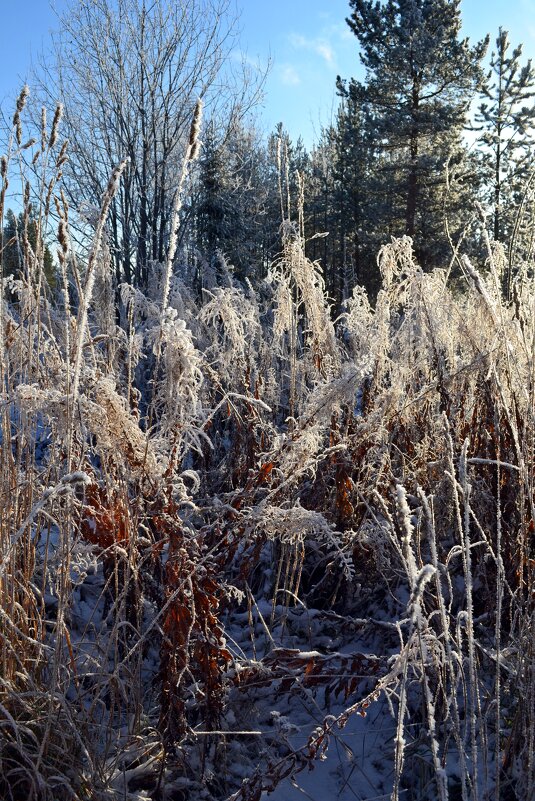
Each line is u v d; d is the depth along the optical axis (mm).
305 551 3861
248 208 22156
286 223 4242
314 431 2859
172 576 2465
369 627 3451
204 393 4160
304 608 3410
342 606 3727
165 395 2479
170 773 2621
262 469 2879
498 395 2607
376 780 2674
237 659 2873
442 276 4297
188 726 2564
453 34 26047
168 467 2562
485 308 3072
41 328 2912
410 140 26078
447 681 2652
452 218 23656
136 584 2639
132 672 2812
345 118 30844
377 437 3568
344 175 28828
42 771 2266
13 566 2484
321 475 3746
